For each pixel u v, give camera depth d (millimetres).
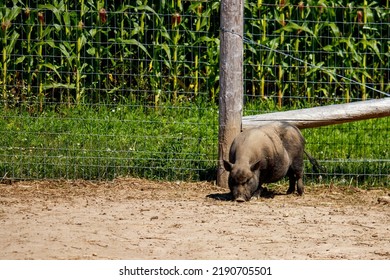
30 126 27031
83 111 28469
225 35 23312
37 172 24359
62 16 32219
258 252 16578
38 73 31297
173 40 32031
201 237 17719
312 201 22281
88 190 23016
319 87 33188
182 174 24531
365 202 22297
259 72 32312
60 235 17594
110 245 16906
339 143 26531
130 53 31422
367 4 34594
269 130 22547
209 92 32344
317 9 32312
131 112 29016
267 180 22469
